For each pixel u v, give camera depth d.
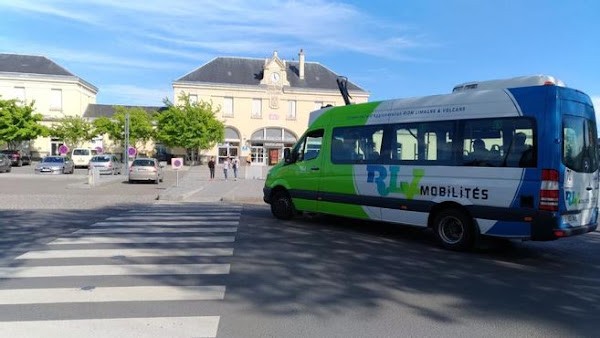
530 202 7.04
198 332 4.23
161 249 7.66
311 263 6.88
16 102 50.16
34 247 7.75
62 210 13.17
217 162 57.31
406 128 8.74
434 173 8.21
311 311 4.83
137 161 26.69
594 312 4.98
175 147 54.19
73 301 5.00
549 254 7.97
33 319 4.47
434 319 4.68
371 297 5.34
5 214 12.07
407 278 6.18
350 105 10.04
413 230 10.06
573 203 7.18
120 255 7.18
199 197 17.86
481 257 7.55
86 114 58.72
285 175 11.15
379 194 9.09
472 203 7.66
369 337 4.20
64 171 34.84
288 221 11.13
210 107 52.16
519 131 7.23
